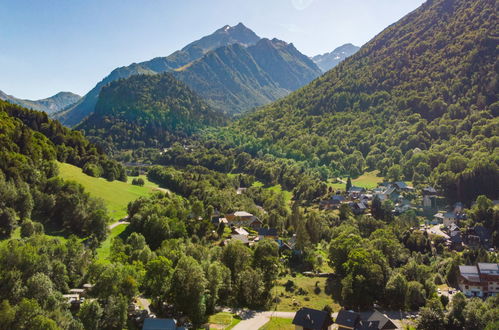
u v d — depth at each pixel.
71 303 83.12
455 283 127.50
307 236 152.75
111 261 105.75
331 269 141.25
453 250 159.38
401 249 149.88
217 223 166.12
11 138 171.50
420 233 169.50
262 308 107.00
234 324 95.00
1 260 83.75
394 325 94.69
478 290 119.06
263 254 120.31
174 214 151.50
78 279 95.38
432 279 127.81
